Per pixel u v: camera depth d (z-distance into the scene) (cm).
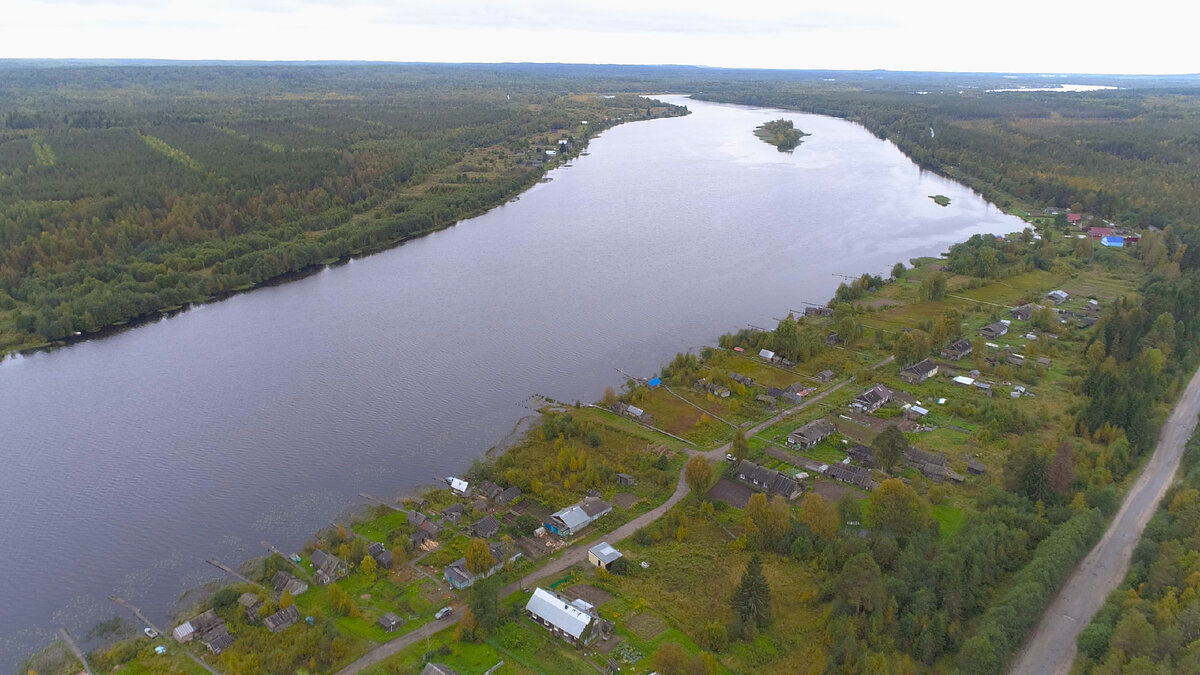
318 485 15062
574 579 12106
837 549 12350
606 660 10419
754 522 13000
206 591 12181
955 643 10456
